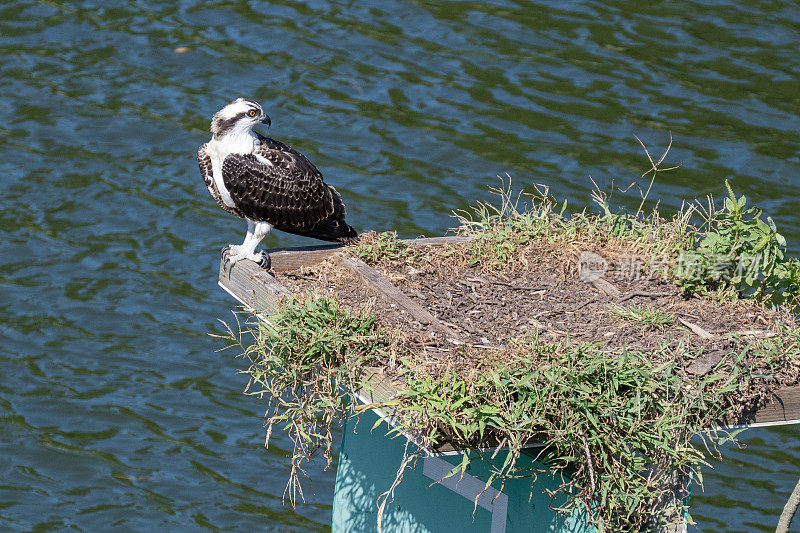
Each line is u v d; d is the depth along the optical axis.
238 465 15.39
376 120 20.86
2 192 19.61
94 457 15.34
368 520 10.05
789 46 23.19
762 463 15.48
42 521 14.34
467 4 24.41
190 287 17.98
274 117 20.94
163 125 21.20
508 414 7.73
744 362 8.46
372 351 8.35
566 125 20.66
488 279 10.17
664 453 8.07
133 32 23.80
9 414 15.86
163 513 14.56
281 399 8.59
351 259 10.20
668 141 20.27
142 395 16.28
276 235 19.16
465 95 21.52
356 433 10.04
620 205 18.67
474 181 19.36
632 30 23.56
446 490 9.37
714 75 22.16
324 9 24.28
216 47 23.17
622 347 8.59
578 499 8.11
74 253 18.47
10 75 22.52
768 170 19.64
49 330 17.14
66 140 20.88
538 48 22.94
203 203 19.59
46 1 24.97
